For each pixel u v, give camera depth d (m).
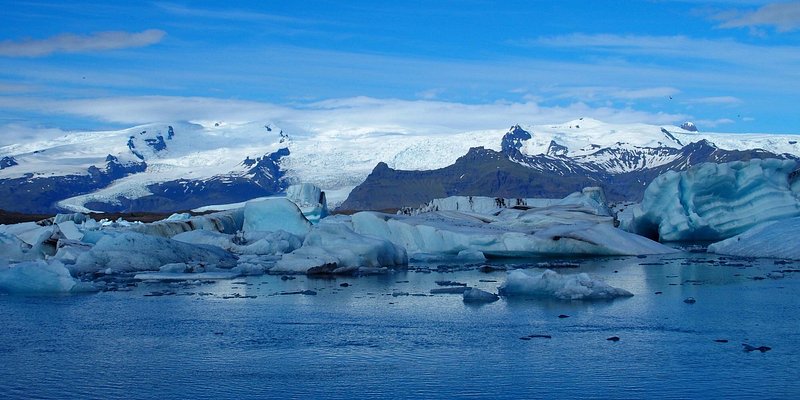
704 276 41.78
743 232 58.41
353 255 47.31
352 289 39.25
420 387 22.16
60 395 21.94
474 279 42.94
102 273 46.19
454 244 55.03
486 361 24.52
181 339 28.05
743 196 64.38
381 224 58.62
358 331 28.89
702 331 27.81
